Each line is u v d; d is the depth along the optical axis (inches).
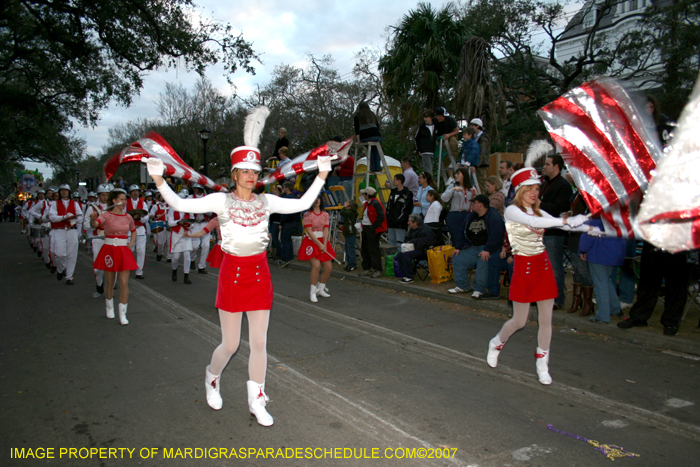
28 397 158.9
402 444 128.0
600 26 1183.6
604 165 94.9
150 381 173.2
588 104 100.1
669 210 67.6
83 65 749.9
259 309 135.3
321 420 142.5
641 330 223.5
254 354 138.2
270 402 155.6
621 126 93.7
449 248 361.7
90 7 609.3
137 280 402.3
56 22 649.0
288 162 153.9
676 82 669.9
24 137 1160.2
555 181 253.6
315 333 240.1
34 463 117.9
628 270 262.1
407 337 232.7
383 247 444.8
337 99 1174.3
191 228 384.5
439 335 236.1
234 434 133.4
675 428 137.3
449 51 580.4
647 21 797.2
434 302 313.9
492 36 983.0
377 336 234.5
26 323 258.4
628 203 90.5
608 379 175.6
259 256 136.6
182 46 626.5
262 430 135.9
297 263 480.7
